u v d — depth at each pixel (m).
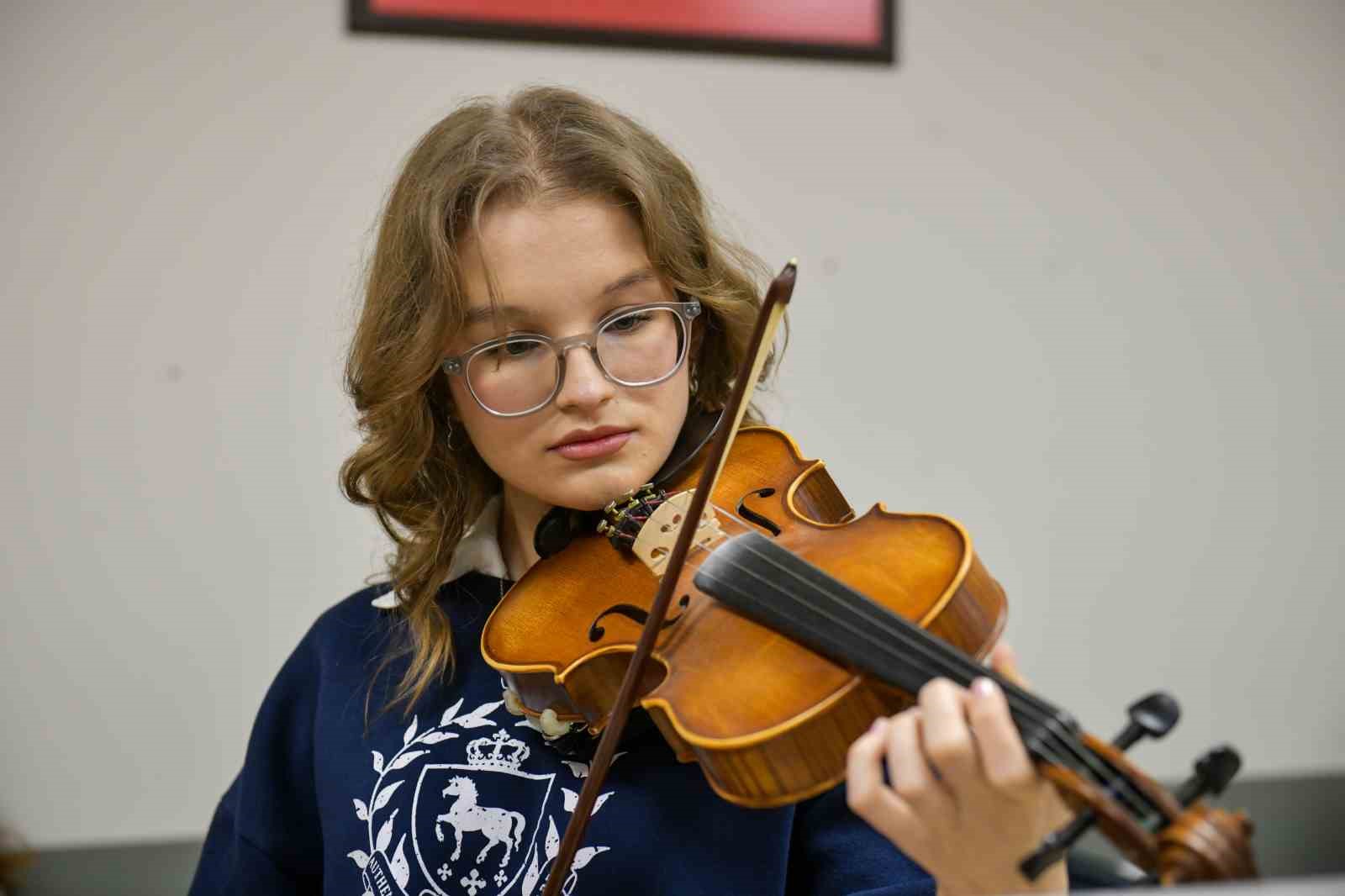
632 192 1.01
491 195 1.00
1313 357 2.65
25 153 2.27
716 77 2.44
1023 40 2.53
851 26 2.46
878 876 0.99
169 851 2.36
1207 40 2.57
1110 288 2.60
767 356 1.19
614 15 2.39
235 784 1.28
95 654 2.36
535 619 1.04
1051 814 0.74
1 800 2.33
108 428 2.34
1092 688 2.64
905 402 2.56
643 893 0.99
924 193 2.53
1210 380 2.64
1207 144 2.59
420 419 1.10
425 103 2.37
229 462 2.38
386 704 1.13
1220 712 2.67
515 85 2.38
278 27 2.33
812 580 0.87
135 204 2.31
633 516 1.05
